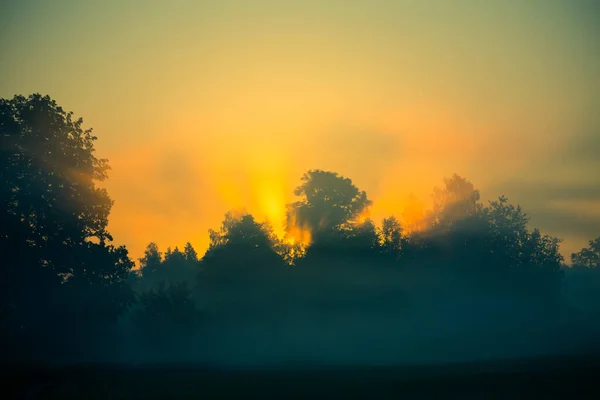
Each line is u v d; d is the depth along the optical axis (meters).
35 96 80.94
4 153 75.88
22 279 72.69
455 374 69.31
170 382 65.81
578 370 69.81
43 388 63.94
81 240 79.56
